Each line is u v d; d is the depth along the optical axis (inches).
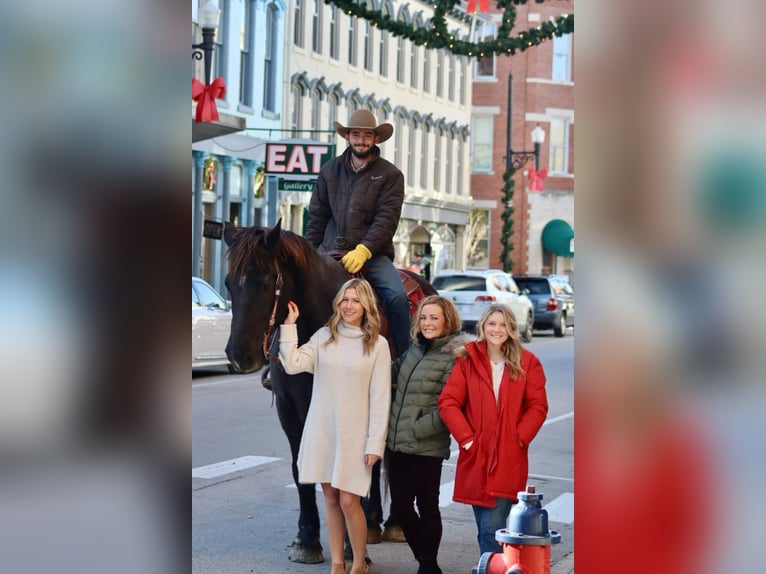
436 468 260.7
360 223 296.5
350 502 255.4
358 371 253.8
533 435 245.0
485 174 2315.5
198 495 369.1
